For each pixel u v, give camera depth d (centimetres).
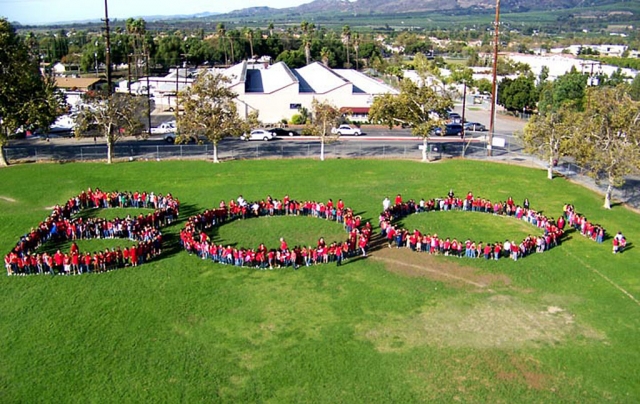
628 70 17712
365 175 7394
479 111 13875
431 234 5450
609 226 5612
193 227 5228
